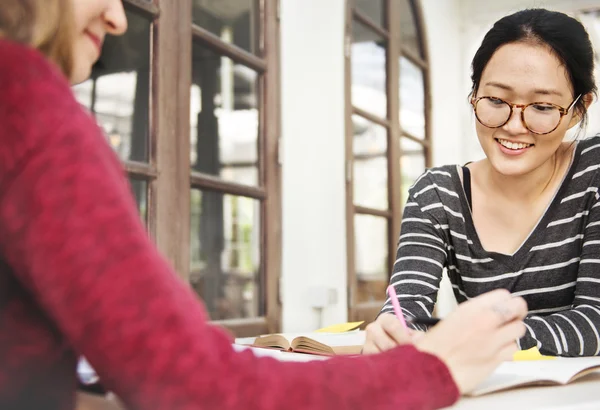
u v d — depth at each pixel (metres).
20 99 0.40
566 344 1.06
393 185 4.12
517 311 0.57
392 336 0.86
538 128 1.19
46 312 0.41
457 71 5.66
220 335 0.43
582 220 1.28
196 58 2.47
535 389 0.72
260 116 2.87
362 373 0.46
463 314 0.55
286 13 3.06
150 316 0.39
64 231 0.38
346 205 3.50
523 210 1.31
